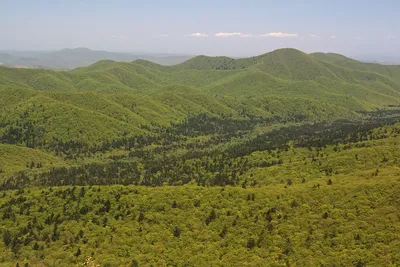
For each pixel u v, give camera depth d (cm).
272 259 7269
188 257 7712
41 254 8169
